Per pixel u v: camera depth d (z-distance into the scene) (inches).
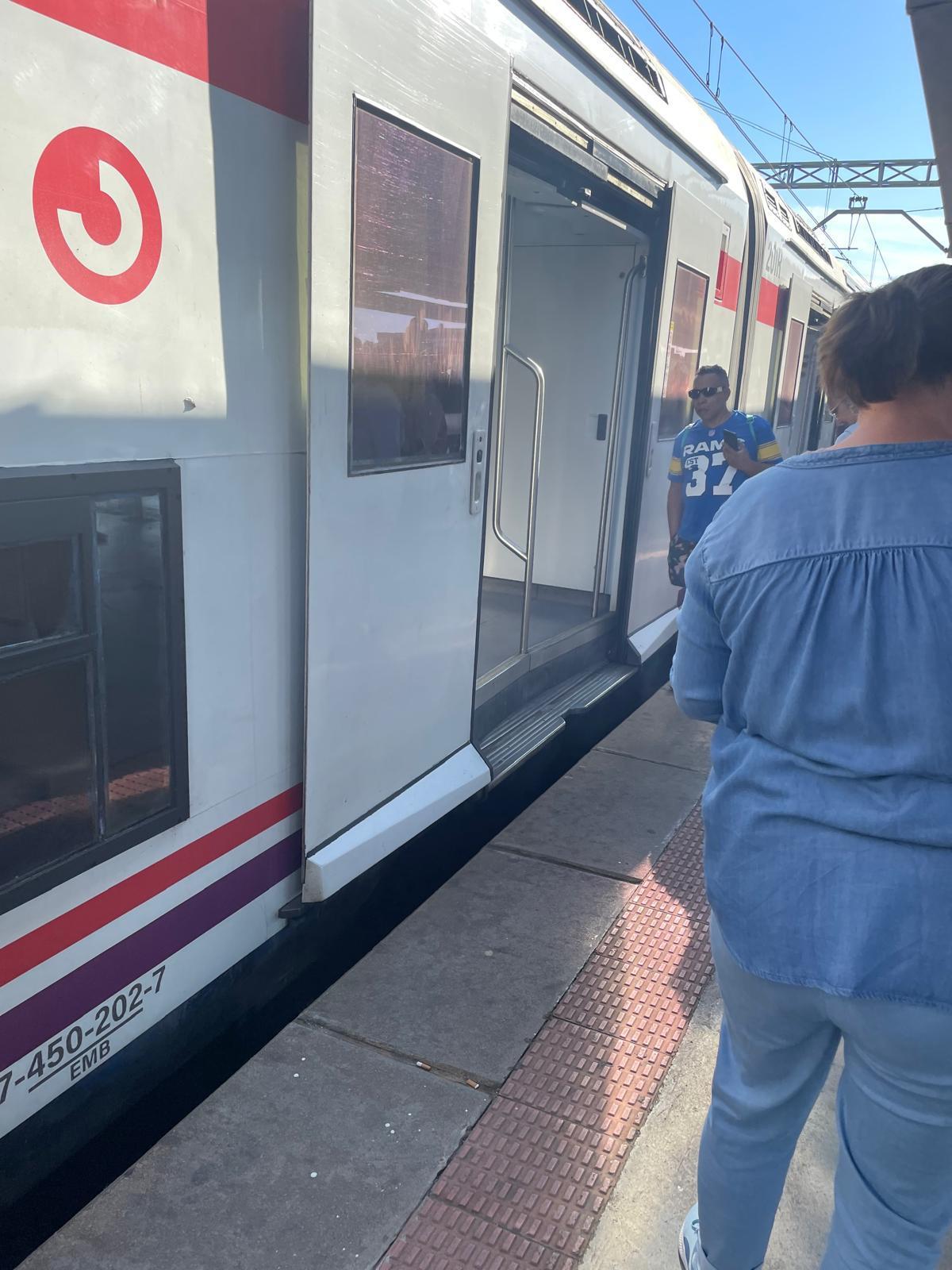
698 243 191.5
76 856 70.3
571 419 203.5
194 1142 80.2
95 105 63.5
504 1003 99.3
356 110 84.4
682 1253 69.1
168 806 78.1
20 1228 79.8
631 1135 82.9
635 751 169.8
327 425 87.0
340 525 91.5
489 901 118.5
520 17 113.8
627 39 156.6
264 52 76.7
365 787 103.3
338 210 83.7
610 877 125.7
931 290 49.4
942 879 46.6
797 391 325.7
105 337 66.8
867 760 48.2
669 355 186.7
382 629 101.7
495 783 133.6
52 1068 72.2
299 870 97.3
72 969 72.5
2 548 61.9
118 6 64.0
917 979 46.3
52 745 67.6
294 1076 88.1
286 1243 71.4
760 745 52.7
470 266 108.3
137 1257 69.9
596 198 155.6
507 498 212.7
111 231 65.9
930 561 47.1
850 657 48.2
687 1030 96.4
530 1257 71.2
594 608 194.5
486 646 173.3
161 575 73.8
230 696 84.0
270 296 81.4
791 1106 57.0
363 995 99.8
